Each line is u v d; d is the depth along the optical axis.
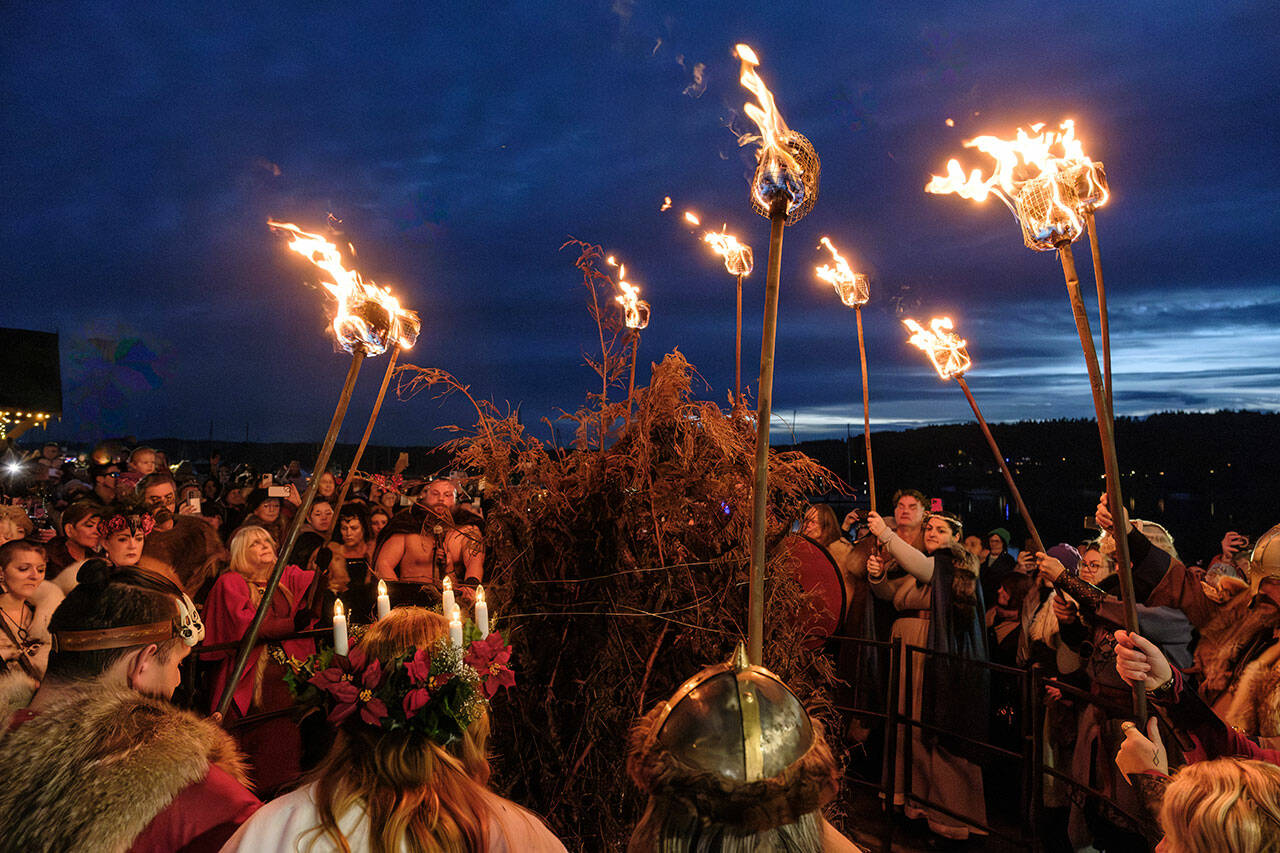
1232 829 1.45
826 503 4.81
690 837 1.07
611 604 2.23
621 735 2.19
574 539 2.29
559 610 2.27
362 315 2.03
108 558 3.71
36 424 13.23
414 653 1.43
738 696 1.12
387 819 1.29
